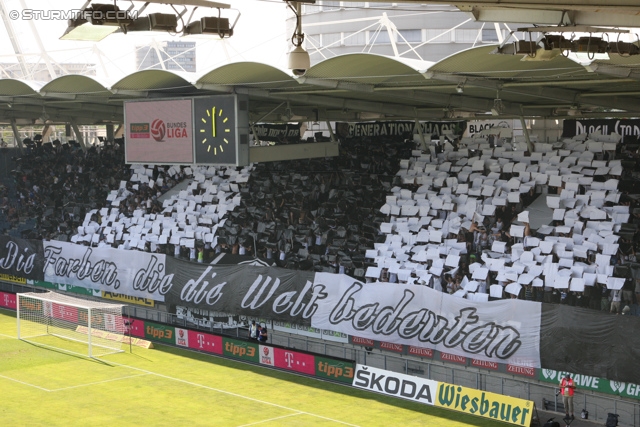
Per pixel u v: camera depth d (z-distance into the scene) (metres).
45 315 40.28
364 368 30.42
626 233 31.89
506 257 33.28
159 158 40.03
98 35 16.70
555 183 35.81
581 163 35.94
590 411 26.14
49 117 54.56
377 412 27.55
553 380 27.22
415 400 28.72
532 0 16.03
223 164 37.50
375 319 31.70
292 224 41.47
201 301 37.25
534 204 36.41
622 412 25.16
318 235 39.97
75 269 43.03
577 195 34.47
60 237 49.50
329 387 30.66
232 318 37.03
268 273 35.03
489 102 35.28
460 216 36.69
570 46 19.98
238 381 31.55
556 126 43.47
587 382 26.25
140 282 39.88
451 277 33.47
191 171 49.97
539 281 31.05
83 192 53.00
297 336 34.97
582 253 31.59
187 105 38.38
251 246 41.09
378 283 31.88
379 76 28.95
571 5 16.05
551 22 19.12
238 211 44.06
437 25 66.25
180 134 38.94
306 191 43.56
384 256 36.19
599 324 25.58
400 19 67.56
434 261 34.50
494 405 26.48
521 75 27.28
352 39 70.50
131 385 31.08
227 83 34.78
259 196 44.53
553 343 26.70
